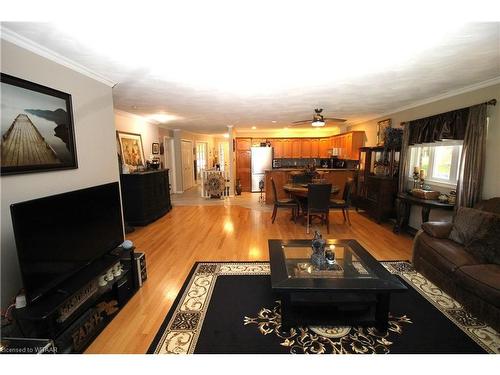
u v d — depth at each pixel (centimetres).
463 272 209
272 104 415
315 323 187
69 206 173
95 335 182
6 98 160
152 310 215
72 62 217
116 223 234
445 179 365
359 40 185
